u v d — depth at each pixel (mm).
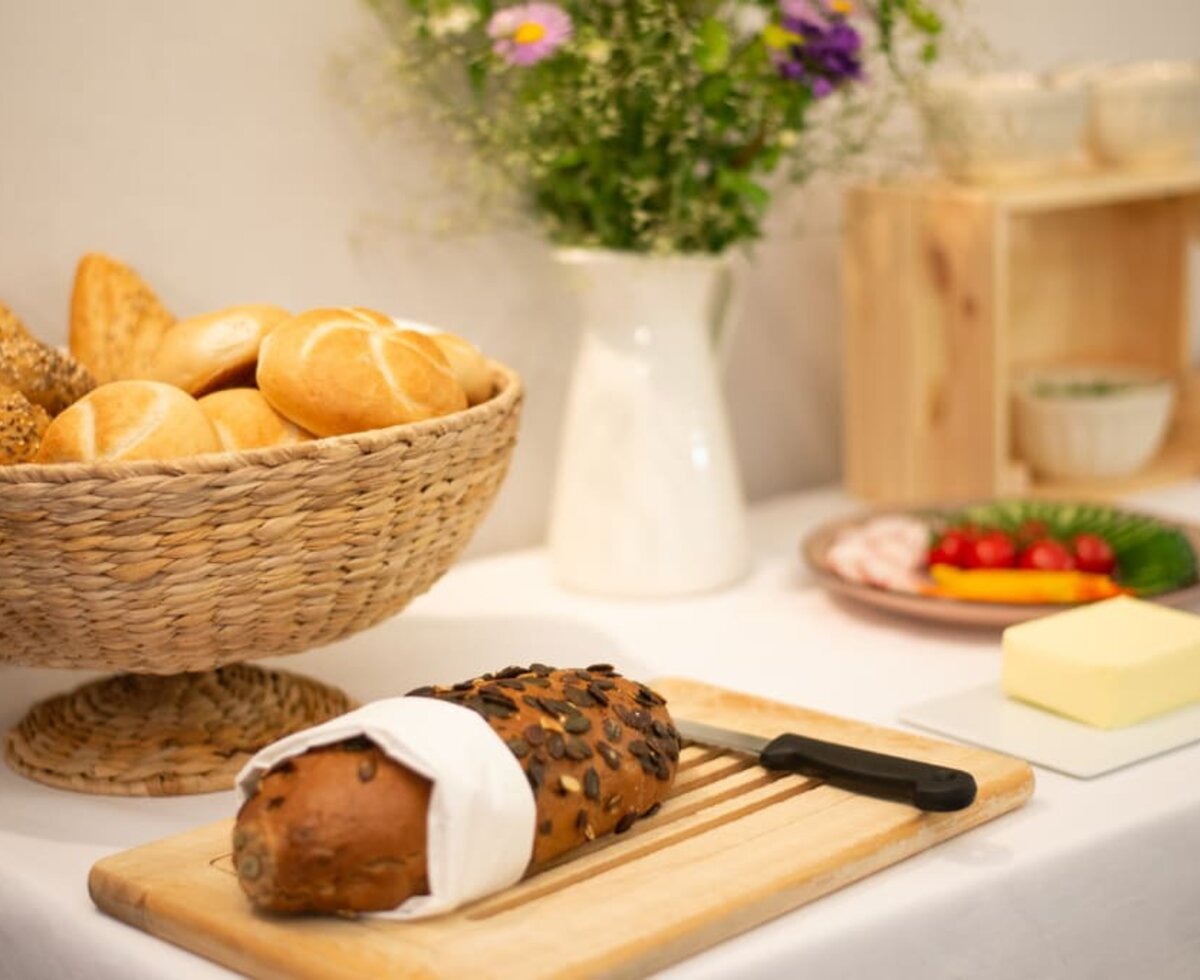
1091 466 1455
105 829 833
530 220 1307
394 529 834
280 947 642
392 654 1099
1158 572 1119
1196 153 1493
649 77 1077
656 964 642
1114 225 1621
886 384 1449
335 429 856
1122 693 907
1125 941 799
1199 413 1573
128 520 759
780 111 1134
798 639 1101
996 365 1353
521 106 1170
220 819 839
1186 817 813
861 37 1135
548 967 615
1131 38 1740
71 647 810
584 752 705
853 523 1258
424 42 1230
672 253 1144
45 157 1089
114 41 1103
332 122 1206
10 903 775
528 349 1343
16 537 760
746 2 1163
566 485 1224
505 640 1122
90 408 815
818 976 676
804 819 751
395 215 1248
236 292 1184
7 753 933
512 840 665
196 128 1146
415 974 613
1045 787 838
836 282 1536
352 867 648
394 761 665
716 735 843
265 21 1164
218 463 761
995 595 1104
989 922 735
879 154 1536
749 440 1506
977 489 1393
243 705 933
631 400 1184
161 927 698
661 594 1199
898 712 959
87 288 1021
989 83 1357
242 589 800
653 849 730
